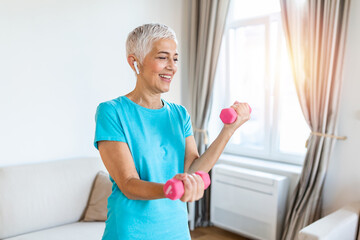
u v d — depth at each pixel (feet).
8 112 7.81
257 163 9.80
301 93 8.12
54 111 8.50
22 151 8.06
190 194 2.22
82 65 8.91
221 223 9.91
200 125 10.53
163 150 3.21
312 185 8.08
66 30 8.56
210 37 10.06
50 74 8.38
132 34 3.09
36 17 8.05
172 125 3.32
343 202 8.07
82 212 8.07
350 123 7.88
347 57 7.85
